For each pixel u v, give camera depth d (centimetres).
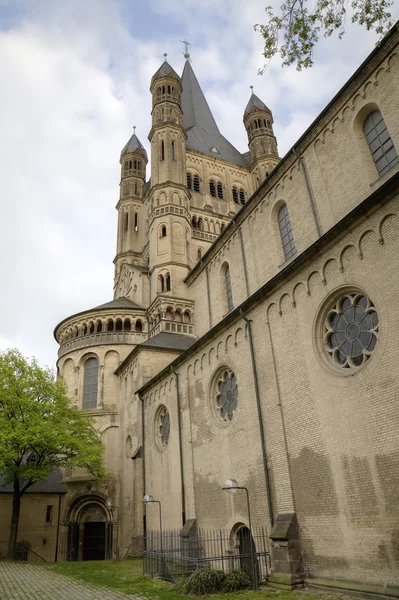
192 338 3884
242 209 3148
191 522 2333
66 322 4541
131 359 3756
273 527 1670
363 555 1344
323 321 1695
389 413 1344
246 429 2017
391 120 1994
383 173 2056
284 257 2741
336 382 1559
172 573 1886
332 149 2358
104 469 3553
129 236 5838
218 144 6316
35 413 3259
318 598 1326
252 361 2019
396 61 2008
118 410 3981
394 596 1205
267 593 1460
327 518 1496
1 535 3581
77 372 4209
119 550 3484
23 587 1800
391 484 1297
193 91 6944
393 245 1420
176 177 4831
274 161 5853
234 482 1761
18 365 3419
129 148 6512
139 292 4606
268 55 1262
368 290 1487
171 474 2691
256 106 6238
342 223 1582
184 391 2683
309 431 1645
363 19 1191
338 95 2298
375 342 1468
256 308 2066
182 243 4488
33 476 3083
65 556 3575
